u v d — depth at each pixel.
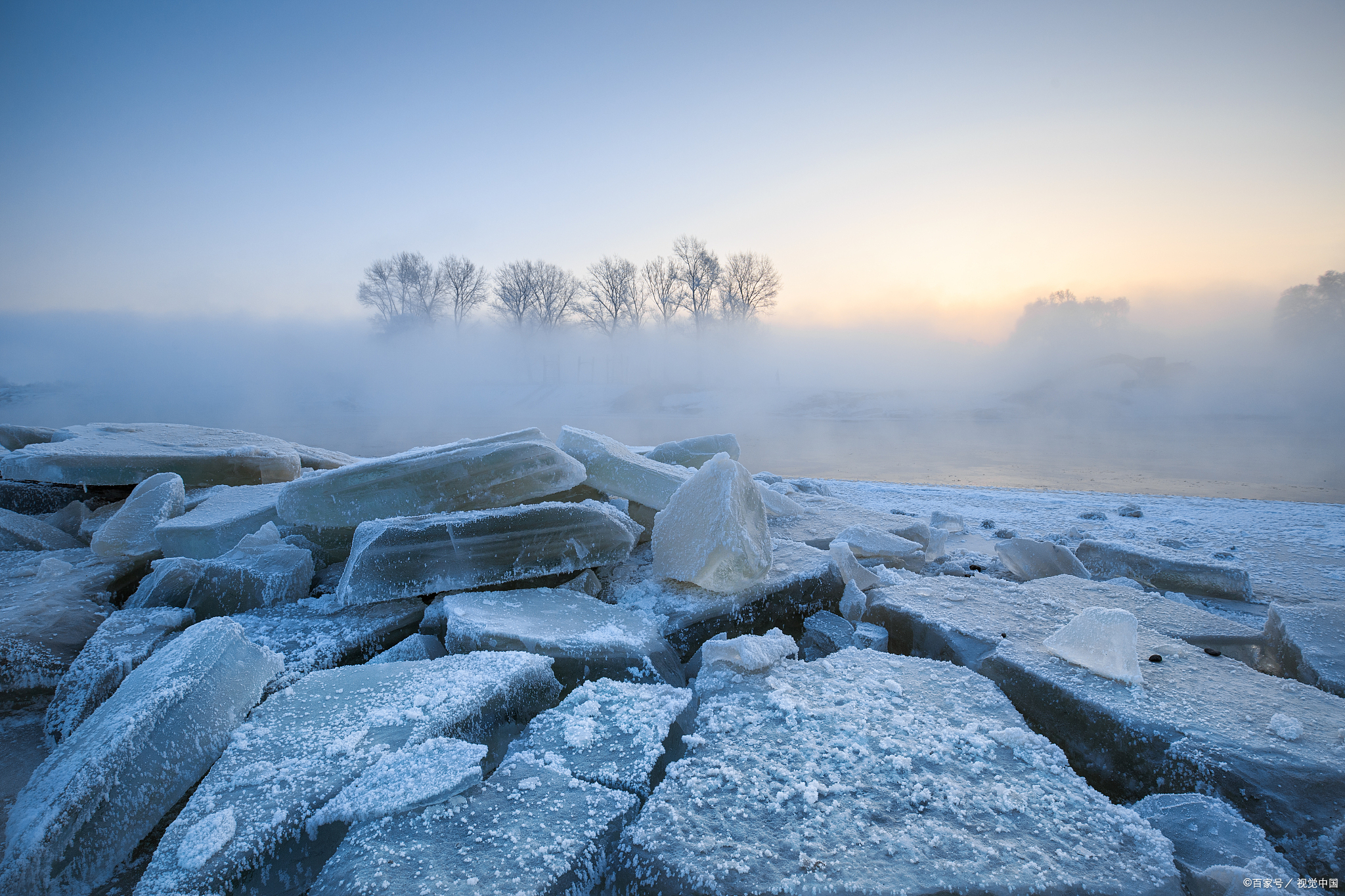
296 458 5.45
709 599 3.12
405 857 1.47
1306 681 2.49
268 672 2.35
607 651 2.54
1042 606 3.16
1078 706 2.22
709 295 50.12
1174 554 4.14
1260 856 1.52
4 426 5.90
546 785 1.74
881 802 1.65
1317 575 4.45
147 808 1.81
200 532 3.58
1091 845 1.51
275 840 1.60
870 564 4.06
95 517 4.57
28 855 1.56
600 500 4.70
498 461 3.46
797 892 1.34
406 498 3.33
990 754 1.88
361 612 3.01
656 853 1.47
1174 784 1.93
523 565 3.10
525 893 1.36
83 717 2.36
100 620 2.99
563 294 52.22
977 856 1.46
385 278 52.22
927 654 2.90
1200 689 2.28
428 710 2.06
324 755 1.89
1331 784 1.77
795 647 2.65
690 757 1.86
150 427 6.32
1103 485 12.47
